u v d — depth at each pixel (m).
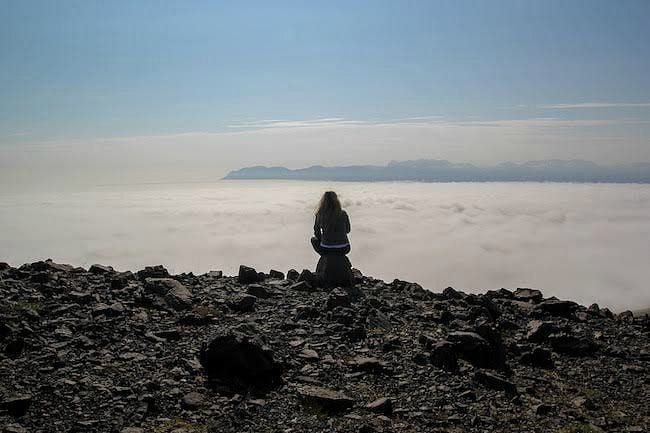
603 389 6.15
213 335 6.03
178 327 6.66
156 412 5.11
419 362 6.26
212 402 5.30
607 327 8.07
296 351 6.30
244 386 5.57
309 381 5.72
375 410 5.34
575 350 7.05
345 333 6.77
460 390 5.82
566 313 8.45
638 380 6.38
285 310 7.46
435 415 5.35
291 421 5.12
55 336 6.18
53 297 7.25
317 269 8.94
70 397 5.16
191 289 8.12
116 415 4.98
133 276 8.51
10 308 6.65
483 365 6.42
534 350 6.75
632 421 5.51
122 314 6.88
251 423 5.05
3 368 5.51
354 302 7.95
